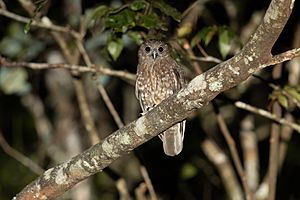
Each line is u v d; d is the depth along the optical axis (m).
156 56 10.62
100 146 7.62
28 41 13.88
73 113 14.90
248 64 6.51
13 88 13.50
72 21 14.05
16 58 13.80
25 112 17.05
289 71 13.30
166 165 15.45
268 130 15.34
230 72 6.63
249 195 10.91
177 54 10.32
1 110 17.11
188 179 15.86
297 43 12.07
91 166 7.68
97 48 13.98
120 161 15.47
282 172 16.39
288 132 12.70
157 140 15.48
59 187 7.86
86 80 15.06
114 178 12.31
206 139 13.26
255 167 12.97
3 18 13.70
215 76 6.75
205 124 14.20
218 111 11.18
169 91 10.77
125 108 15.33
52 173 7.88
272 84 10.60
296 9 12.57
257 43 6.32
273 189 10.67
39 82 15.53
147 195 15.47
